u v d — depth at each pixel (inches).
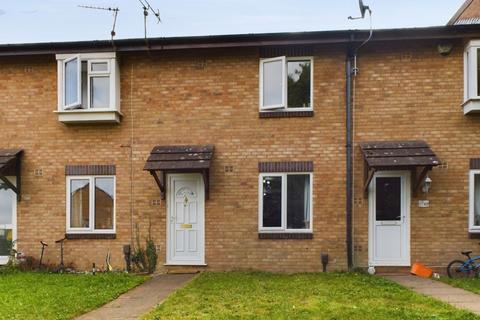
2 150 456.8
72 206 456.1
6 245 459.8
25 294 332.2
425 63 428.1
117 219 449.7
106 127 454.3
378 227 427.5
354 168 430.9
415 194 421.7
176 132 448.8
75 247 450.9
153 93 452.1
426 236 421.1
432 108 425.7
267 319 255.8
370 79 432.1
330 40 424.5
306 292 327.6
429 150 404.5
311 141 435.8
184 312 274.2
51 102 458.9
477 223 422.6
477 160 418.9
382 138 428.5
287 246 433.4
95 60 446.9
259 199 438.3
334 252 429.4
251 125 442.0
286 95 440.5
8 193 462.0
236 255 437.7
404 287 345.1
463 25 405.4
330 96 435.8
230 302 298.8
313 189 433.7
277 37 425.7
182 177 449.1
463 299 308.2
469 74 413.1
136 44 438.6
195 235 444.8
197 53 449.7
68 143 456.1
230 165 442.0
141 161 450.3
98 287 359.6
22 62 462.9
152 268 442.6
